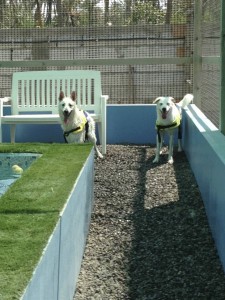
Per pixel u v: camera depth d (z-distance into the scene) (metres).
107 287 4.46
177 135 9.98
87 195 5.50
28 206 3.92
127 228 5.71
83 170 5.18
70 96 8.98
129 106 10.29
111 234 5.56
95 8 10.20
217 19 7.00
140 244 5.30
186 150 9.01
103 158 8.93
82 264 4.89
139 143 10.34
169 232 5.56
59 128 10.40
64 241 3.74
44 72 9.76
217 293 4.29
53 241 3.26
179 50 10.12
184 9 10.05
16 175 6.79
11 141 9.67
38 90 9.77
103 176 7.70
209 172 5.84
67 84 9.74
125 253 5.11
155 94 10.36
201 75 9.55
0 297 2.45
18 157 6.84
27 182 4.75
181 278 4.58
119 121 10.34
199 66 9.82
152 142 10.34
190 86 10.19
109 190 6.98
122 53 10.29
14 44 10.35
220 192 4.95
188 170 8.01
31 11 10.29
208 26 8.29
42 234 3.26
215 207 5.27
